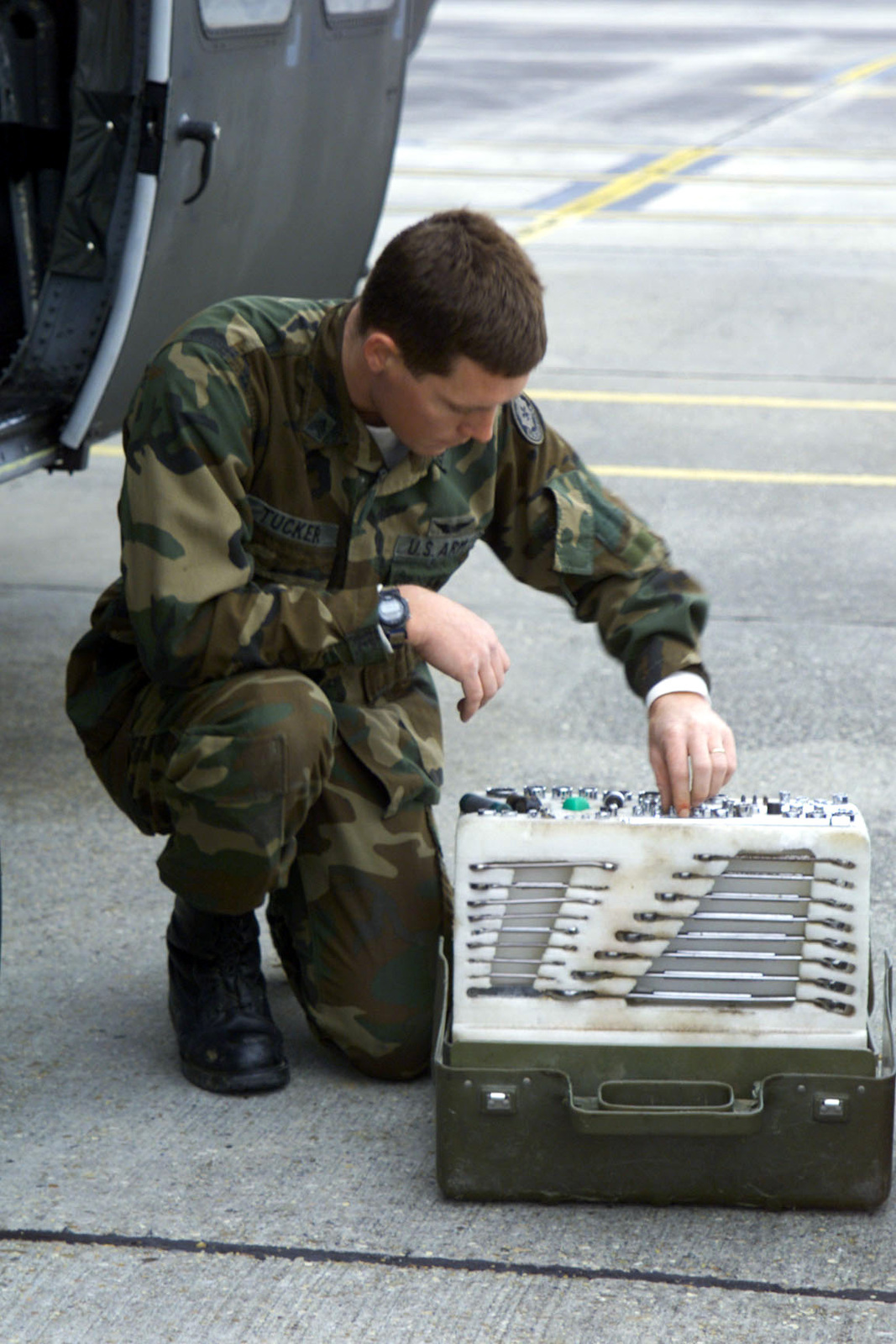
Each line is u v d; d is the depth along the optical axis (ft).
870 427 21.29
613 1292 6.25
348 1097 7.67
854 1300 6.20
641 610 7.63
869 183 41.65
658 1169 6.64
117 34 10.71
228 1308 6.17
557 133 51.75
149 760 7.47
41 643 14.08
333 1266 6.41
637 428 21.17
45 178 12.01
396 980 7.64
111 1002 8.55
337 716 7.59
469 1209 6.77
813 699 12.92
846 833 6.37
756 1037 6.61
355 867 7.57
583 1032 6.65
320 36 13.09
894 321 27.02
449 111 56.59
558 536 7.72
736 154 47.24
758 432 21.02
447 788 11.27
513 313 6.49
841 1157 6.59
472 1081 6.61
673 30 88.69
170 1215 6.73
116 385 11.50
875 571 15.99
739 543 16.78
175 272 11.67
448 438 6.91
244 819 6.95
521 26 89.71
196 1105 7.59
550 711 12.76
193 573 6.97
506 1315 6.12
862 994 6.51
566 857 6.48
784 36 86.38
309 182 13.51
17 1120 7.44
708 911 6.51
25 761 11.79
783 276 30.42
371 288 6.72
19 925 9.38
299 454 7.26
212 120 11.47
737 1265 6.40
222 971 7.82
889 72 69.77
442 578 7.82
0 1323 6.08
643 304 28.25
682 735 7.15
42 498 18.71
